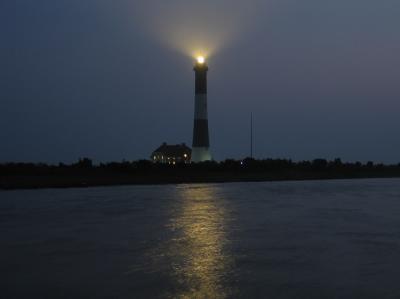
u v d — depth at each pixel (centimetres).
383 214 3497
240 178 9094
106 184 7400
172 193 5528
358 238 2486
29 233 2627
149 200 4572
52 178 7525
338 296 1524
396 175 11456
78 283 1666
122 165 8631
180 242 2372
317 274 1778
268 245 2297
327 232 2673
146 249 2209
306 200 4616
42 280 1703
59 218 3234
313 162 11400
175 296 1527
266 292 1564
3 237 2505
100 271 1820
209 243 2352
